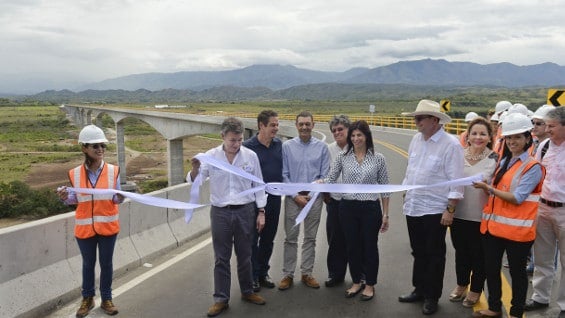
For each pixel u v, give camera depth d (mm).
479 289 4781
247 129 27891
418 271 4875
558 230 4551
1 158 63281
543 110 5555
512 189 4215
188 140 88438
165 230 7055
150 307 4836
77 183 4598
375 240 5012
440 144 4609
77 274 5195
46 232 4879
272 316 4621
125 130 118000
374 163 4973
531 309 4758
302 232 8000
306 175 5438
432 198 4621
